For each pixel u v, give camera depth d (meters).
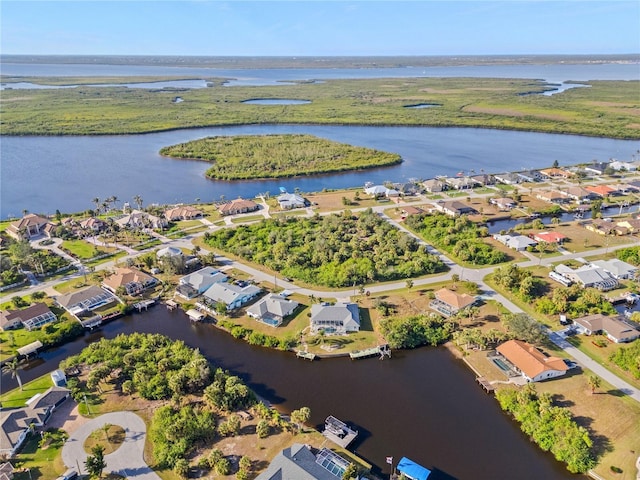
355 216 192.12
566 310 119.75
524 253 156.50
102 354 103.19
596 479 74.88
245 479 73.62
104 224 181.12
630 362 97.69
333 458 77.25
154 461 77.81
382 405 92.19
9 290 136.25
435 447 82.00
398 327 110.88
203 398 92.38
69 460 77.50
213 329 119.25
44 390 95.31
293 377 100.62
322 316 115.81
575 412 87.31
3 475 73.19
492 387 95.81
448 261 151.38
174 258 145.00
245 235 170.38
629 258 147.38
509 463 78.94
